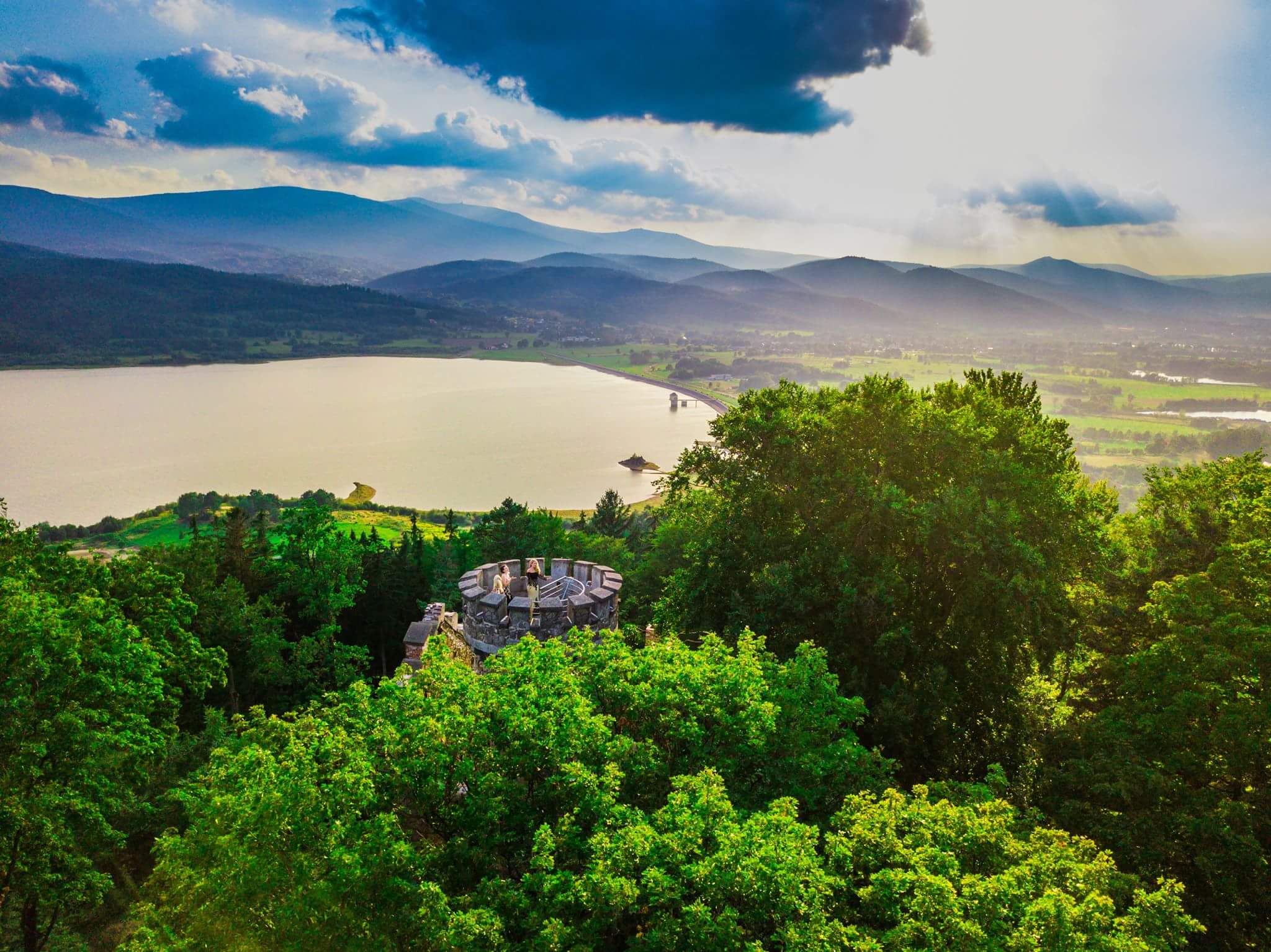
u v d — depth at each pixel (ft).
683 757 62.13
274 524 453.58
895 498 103.19
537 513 257.75
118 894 105.09
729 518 116.88
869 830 52.85
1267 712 78.54
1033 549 97.35
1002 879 46.73
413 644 153.48
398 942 46.19
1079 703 110.63
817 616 101.60
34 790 80.74
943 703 95.66
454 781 53.67
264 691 181.88
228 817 52.01
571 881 46.29
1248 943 72.84
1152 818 76.48
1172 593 91.61
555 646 66.28
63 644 82.69
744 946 43.37
